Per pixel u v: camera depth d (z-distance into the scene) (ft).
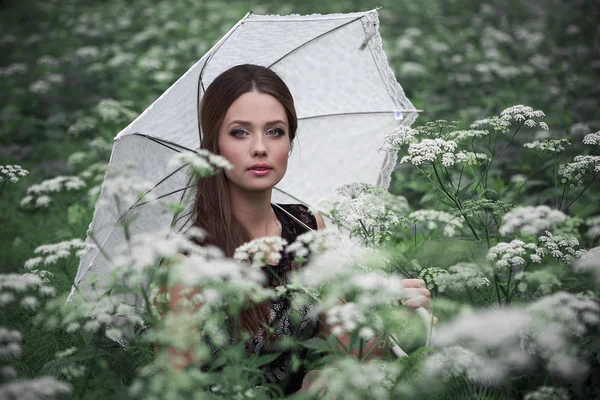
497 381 8.57
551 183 17.20
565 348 7.41
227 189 10.01
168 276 7.45
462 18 47.73
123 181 7.93
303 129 12.81
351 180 13.50
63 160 21.09
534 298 10.03
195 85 10.64
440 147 10.76
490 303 10.27
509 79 30.19
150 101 27.40
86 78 30.76
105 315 7.87
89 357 9.25
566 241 9.77
